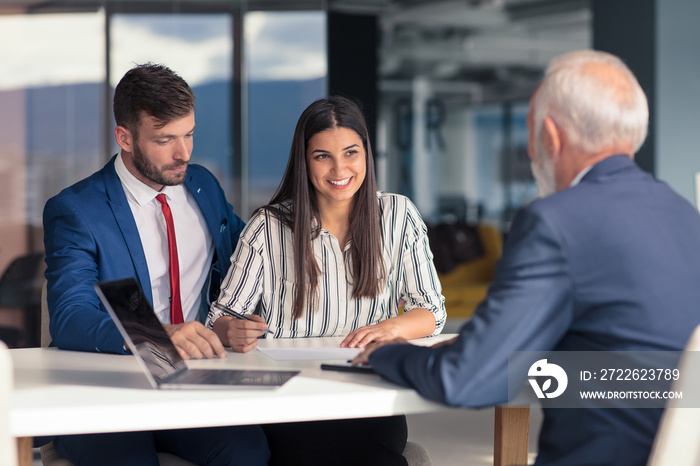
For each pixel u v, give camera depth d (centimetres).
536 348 124
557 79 133
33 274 587
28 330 584
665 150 545
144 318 140
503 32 1204
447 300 750
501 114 1334
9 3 591
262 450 177
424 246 222
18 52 595
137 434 172
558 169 136
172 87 208
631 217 125
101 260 201
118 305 131
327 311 209
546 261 122
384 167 1269
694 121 552
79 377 144
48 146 602
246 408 126
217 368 151
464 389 125
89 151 612
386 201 219
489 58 1293
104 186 212
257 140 666
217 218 231
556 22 1152
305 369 151
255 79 666
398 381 135
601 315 123
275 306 210
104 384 138
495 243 858
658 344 121
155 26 634
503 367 124
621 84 131
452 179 1320
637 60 556
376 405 131
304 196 207
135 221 215
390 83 1279
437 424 405
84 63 611
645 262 122
